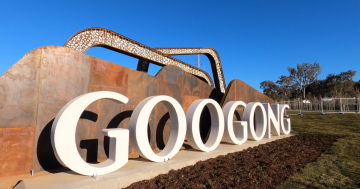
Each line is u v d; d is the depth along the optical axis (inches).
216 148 317.7
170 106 261.0
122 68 275.4
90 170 182.9
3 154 185.2
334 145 367.9
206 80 785.6
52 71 215.0
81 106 184.4
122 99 213.6
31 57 203.8
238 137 366.6
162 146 326.6
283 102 1642.5
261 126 406.6
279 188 181.3
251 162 255.1
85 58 239.9
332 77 2176.4
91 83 243.9
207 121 430.9
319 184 191.6
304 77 2514.8
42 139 207.0
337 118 820.0
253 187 180.9
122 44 506.6
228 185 183.5
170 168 222.7
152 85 313.6
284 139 428.1
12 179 183.6
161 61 615.2
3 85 187.2
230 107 346.0
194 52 797.2
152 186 179.2
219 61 870.4
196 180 193.5
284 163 253.9
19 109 194.5
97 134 247.1
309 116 952.3
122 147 205.0
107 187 173.6
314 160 273.6
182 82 369.1
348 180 201.8
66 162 171.0
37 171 202.7
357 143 387.9
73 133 177.9
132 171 200.1
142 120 221.8
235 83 434.0
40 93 206.7
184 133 262.4
